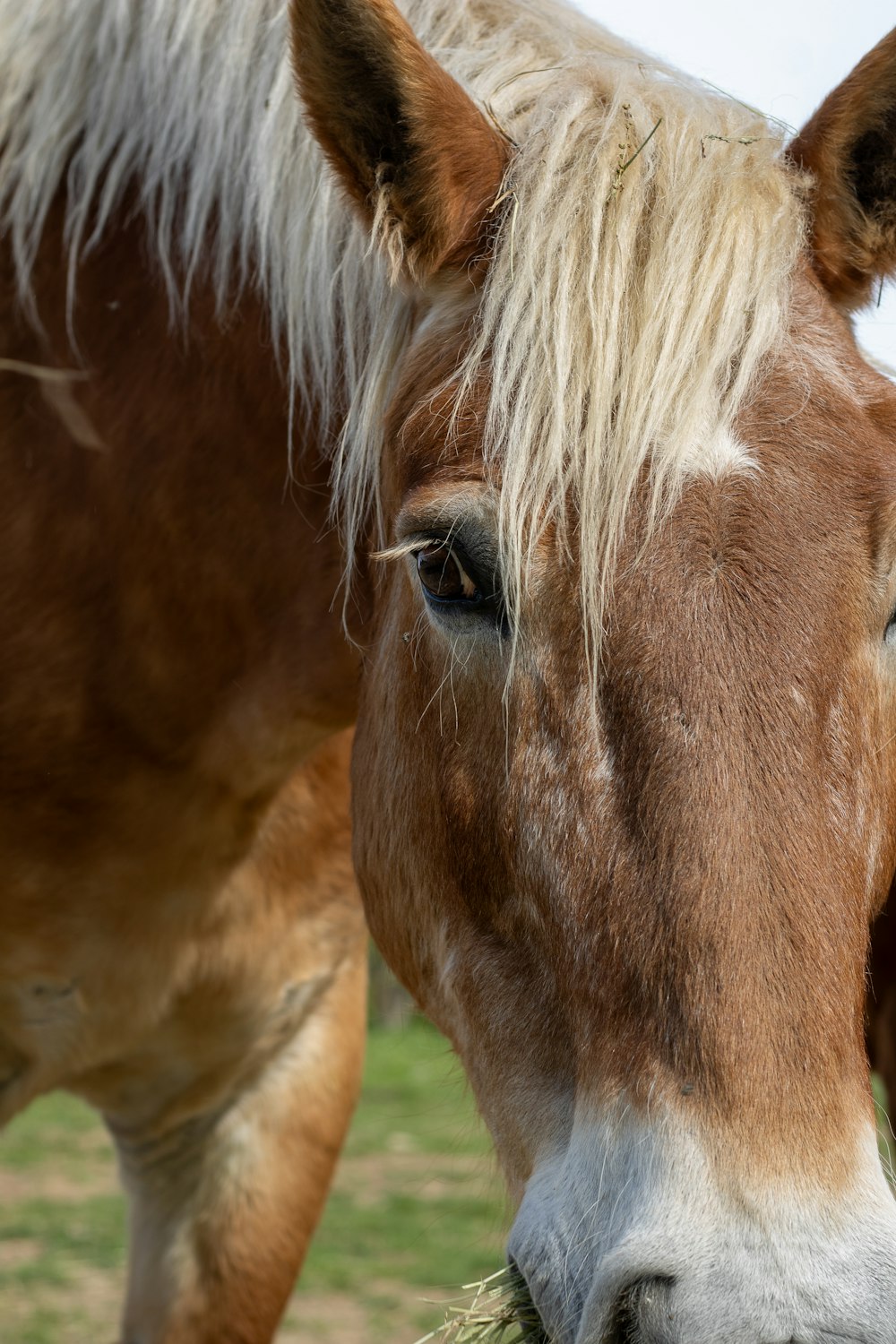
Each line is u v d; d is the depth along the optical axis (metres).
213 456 4.07
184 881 4.16
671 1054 3.60
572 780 3.66
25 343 4.13
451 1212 8.37
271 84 4.04
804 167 3.82
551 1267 3.62
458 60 3.96
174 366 4.09
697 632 3.63
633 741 3.64
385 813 3.87
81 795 4.12
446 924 3.80
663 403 3.67
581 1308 3.60
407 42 3.78
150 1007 4.19
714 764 3.61
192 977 4.20
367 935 4.34
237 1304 4.27
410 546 3.73
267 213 4.01
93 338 4.11
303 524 4.05
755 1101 3.57
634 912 3.62
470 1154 9.84
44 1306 6.65
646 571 3.65
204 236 4.07
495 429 3.71
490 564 3.70
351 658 4.04
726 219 3.72
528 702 3.69
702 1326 3.53
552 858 3.67
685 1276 3.54
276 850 4.21
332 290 3.98
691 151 3.76
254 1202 4.27
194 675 4.11
